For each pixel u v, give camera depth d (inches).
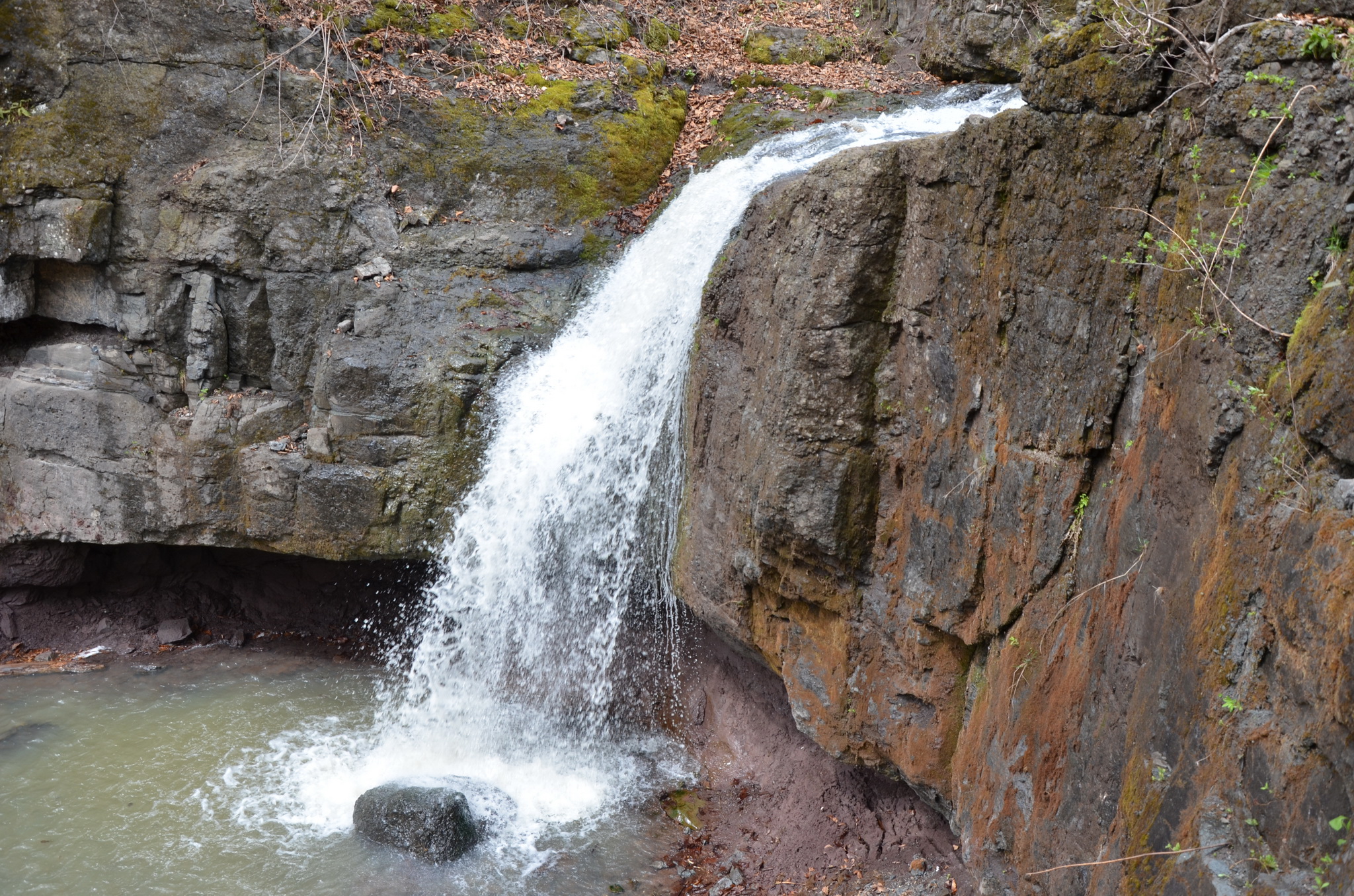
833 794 334.0
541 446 391.5
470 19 482.0
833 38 550.0
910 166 264.1
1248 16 170.7
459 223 446.6
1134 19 192.5
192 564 484.7
